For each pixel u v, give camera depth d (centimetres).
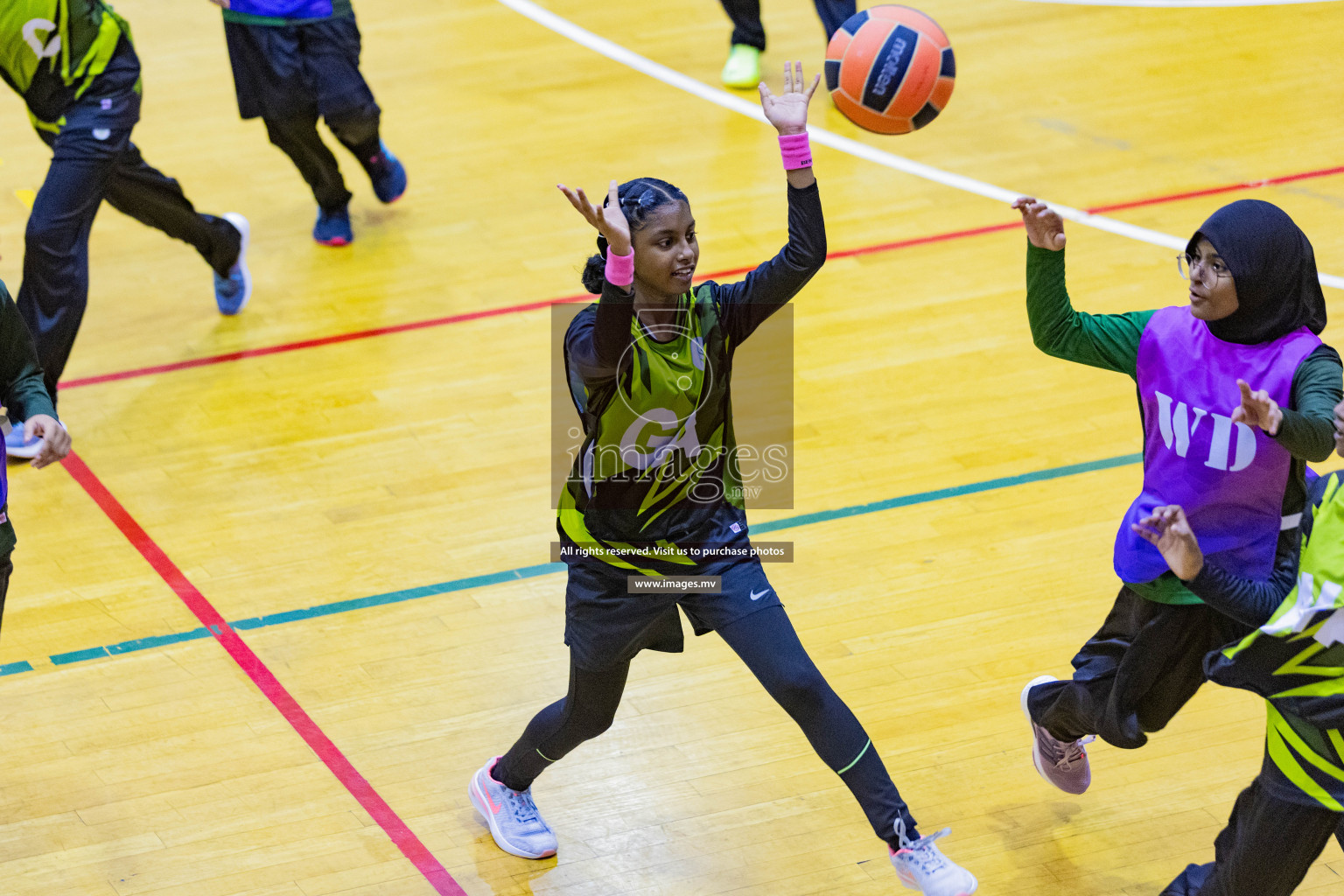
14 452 853
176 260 1093
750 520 793
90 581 750
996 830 591
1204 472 482
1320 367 459
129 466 850
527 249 1093
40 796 609
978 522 788
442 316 1008
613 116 1304
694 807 607
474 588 745
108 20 838
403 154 1241
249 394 920
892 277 1040
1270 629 442
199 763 630
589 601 515
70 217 821
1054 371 932
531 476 838
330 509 809
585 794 615
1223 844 490
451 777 624
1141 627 506
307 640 706
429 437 875
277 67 1012
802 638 704
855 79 705
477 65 1420
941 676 678
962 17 1506
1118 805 604
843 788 618
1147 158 1205
